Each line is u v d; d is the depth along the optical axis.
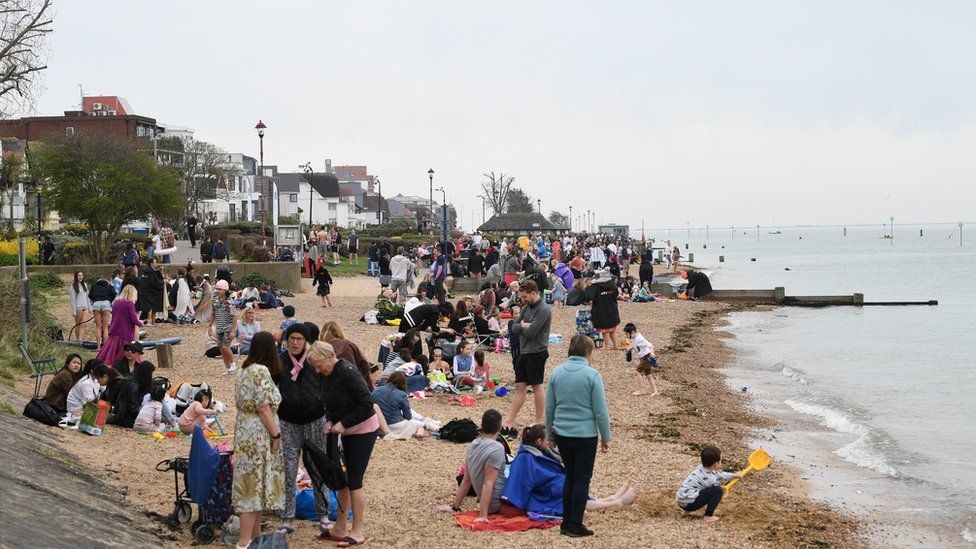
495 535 9.54
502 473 10.37
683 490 11.16
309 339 9.98
